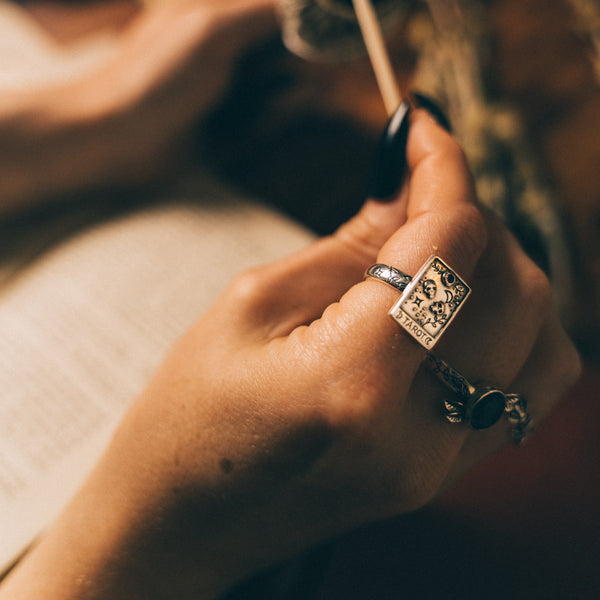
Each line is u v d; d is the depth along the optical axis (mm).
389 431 180
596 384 264
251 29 325
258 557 195
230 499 185
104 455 199
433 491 189
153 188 314
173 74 314
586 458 250
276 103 334
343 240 205
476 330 192
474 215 187
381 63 215
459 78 283
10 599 195
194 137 336
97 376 252
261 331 193
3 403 249
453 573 236
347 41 254
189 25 317
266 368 181
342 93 328
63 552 195
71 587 192
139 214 301
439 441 188
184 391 190
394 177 203
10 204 301
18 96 302
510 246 198
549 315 201
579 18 302
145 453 190
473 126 260
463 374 191
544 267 256
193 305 265
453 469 206
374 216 205
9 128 292
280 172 319
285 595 217
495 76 304
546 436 255
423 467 187
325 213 304
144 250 280
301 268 201
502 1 323
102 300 267
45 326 263
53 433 243
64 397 249
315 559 221
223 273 272
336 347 175
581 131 287
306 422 176
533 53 308
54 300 270
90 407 247
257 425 180
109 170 309
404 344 175
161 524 190
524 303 194
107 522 193
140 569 192
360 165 312
